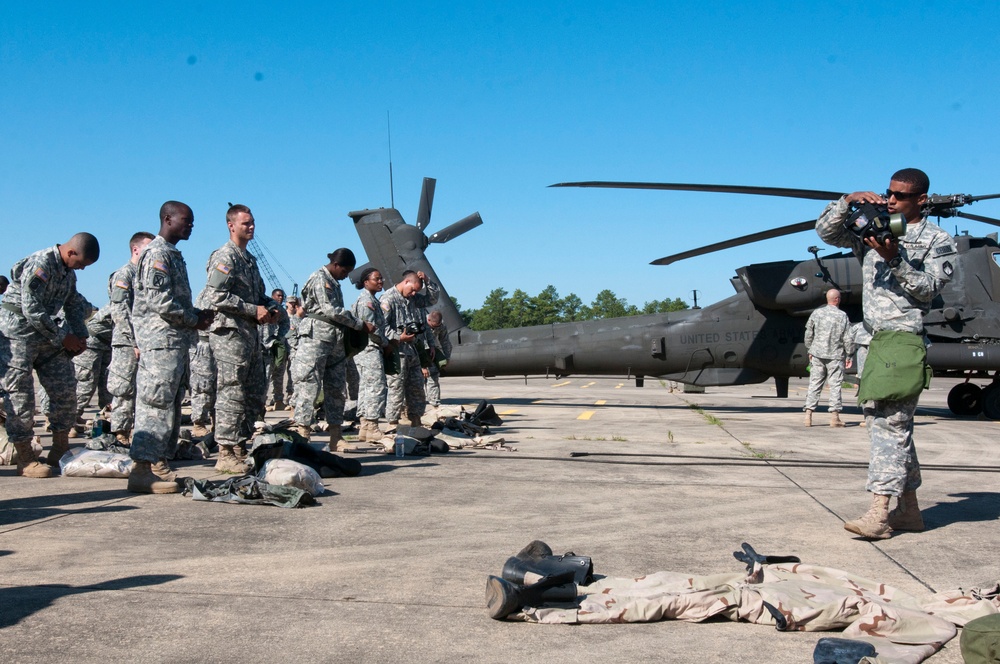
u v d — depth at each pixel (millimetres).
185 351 6125
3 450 7402
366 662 2826
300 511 5383
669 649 2990
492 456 8328
